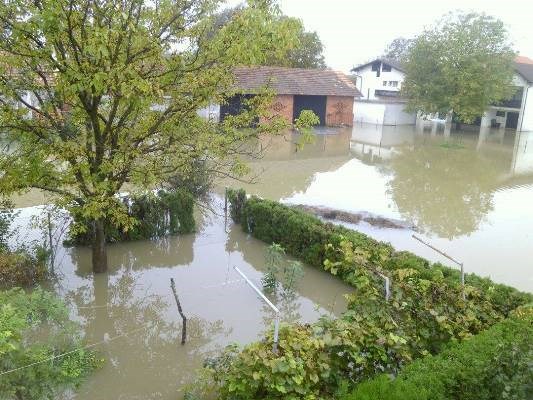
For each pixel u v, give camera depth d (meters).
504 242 14.59
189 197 13.67
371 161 26.67
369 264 7.21
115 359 8.05
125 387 7.36
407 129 41.81
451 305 7.02
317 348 5.84
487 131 42.19
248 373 5.53
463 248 13.98
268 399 5.45
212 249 12.95
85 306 9.76
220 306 9.88
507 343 5.48
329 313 9.73
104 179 9.40
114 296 10.21
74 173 9.22
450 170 25.09
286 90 35.81
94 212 8.80
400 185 21.45
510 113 44.75
